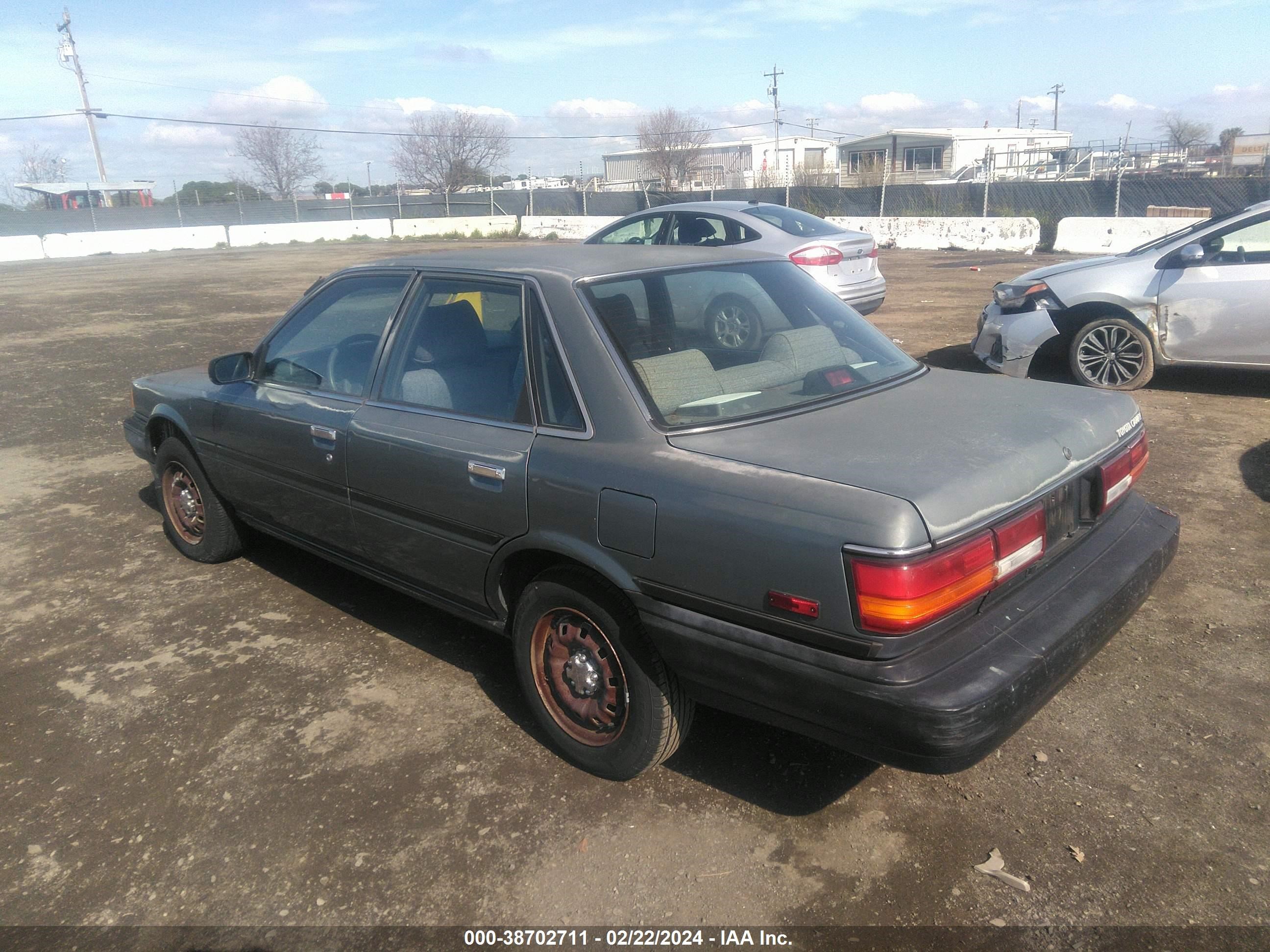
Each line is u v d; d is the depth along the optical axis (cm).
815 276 998
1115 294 757
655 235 1125
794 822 289
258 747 337
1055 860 269
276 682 381
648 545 270
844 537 234
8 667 402
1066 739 323
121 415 859
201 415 459
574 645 312
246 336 1280
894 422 292
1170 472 581
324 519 400
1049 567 284
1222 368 859
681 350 315
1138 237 2025
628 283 330
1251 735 321
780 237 1012
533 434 307
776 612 248
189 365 1092
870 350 359
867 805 296
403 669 389
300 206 4197
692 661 269
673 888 265
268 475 424
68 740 346
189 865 280
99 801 311
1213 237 740
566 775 316
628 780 311
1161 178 2236
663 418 288
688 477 266
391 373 366
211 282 2128
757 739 333
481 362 334
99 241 3506
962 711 230
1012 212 2436
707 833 286
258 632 426
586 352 303
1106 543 305
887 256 2231
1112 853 270
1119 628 290
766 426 292
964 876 265
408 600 456
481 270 346
